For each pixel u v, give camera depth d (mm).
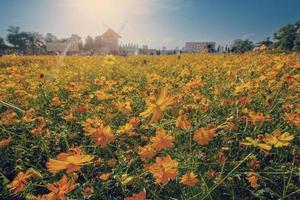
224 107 2996
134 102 3508
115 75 6957
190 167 1789
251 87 3182
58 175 2113
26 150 2582
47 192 2088
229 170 2014
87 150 2432
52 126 2953
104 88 4301
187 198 1651
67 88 4594
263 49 7883
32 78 5668
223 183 1884
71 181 1230
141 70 7613
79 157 1086
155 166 1280
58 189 1206
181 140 2133
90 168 2197
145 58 13164
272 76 3891
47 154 2426
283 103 3182
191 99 3129
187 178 1468
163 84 4602
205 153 2152
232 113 2744
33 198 1743
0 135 2881
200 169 2002
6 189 2076
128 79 6070
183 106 2582
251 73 4312
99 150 2369
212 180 1854
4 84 5078
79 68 8281
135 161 2039
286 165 2057
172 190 1857
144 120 2613
